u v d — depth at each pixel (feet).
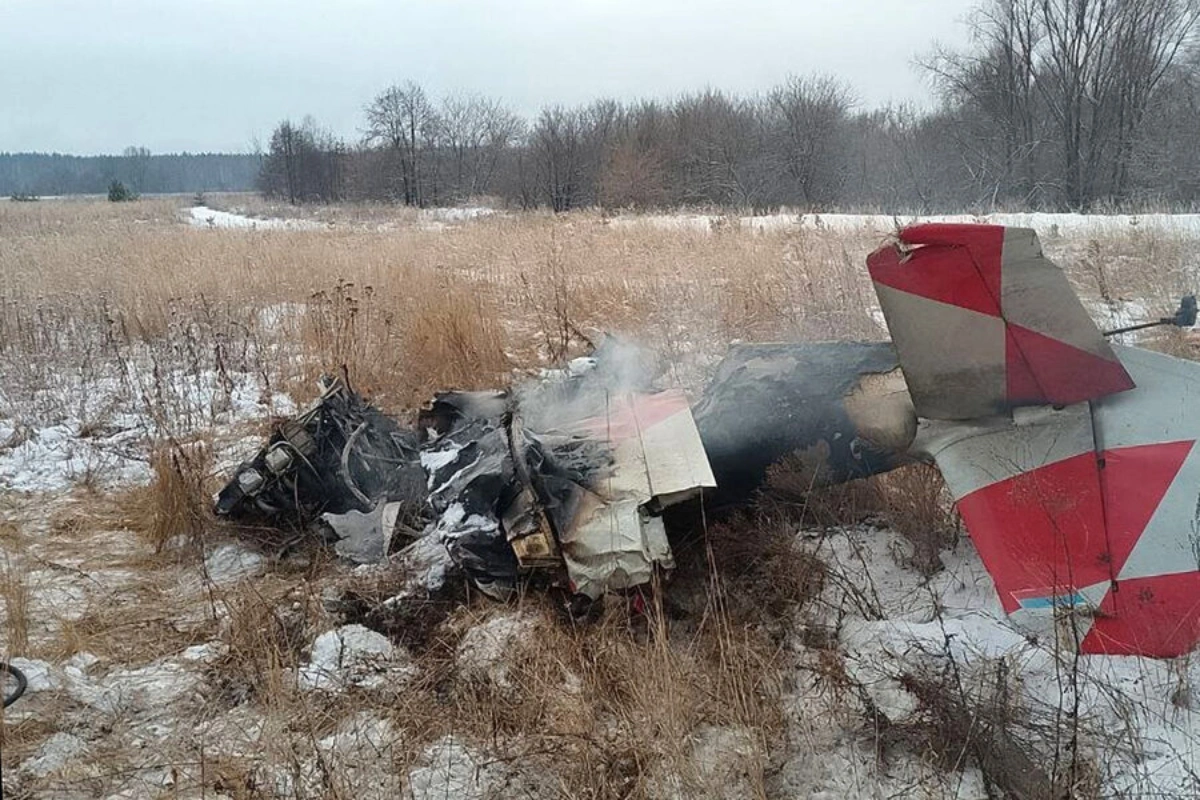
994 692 10.69
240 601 14.10
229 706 12.09
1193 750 9.91
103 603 14.70
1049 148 102.12
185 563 16.07
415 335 26.94
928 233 12.66
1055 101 100.53
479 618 13.61
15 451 21.26
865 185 119.34
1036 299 12.70
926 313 12.87
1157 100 96.78
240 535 16.75
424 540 15.37
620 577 12.31
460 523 13.71
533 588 13.74
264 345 29.63
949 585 13.84
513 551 13.25
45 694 12.18
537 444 14.11
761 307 29.63
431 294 31.14
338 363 25.27
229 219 121.49
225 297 35.27
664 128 135.44
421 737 11.30
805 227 50.93
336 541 16.30
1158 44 96.48
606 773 10.39
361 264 41.37
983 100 105.09
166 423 21.86
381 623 13.87
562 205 141.49
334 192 203.00
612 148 136.56
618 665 12.03
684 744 10.60
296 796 9.80
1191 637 10.62
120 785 10.59
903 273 12.82
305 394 24.49
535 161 144.56
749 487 15.08
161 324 32.12
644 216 81.25
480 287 37.11
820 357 15.66
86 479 19.81
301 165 205.26
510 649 12.65
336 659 12.84
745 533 14.76
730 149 128.26
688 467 13.41
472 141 185.26
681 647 12.73
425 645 13.35
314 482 17.02
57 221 101.50
